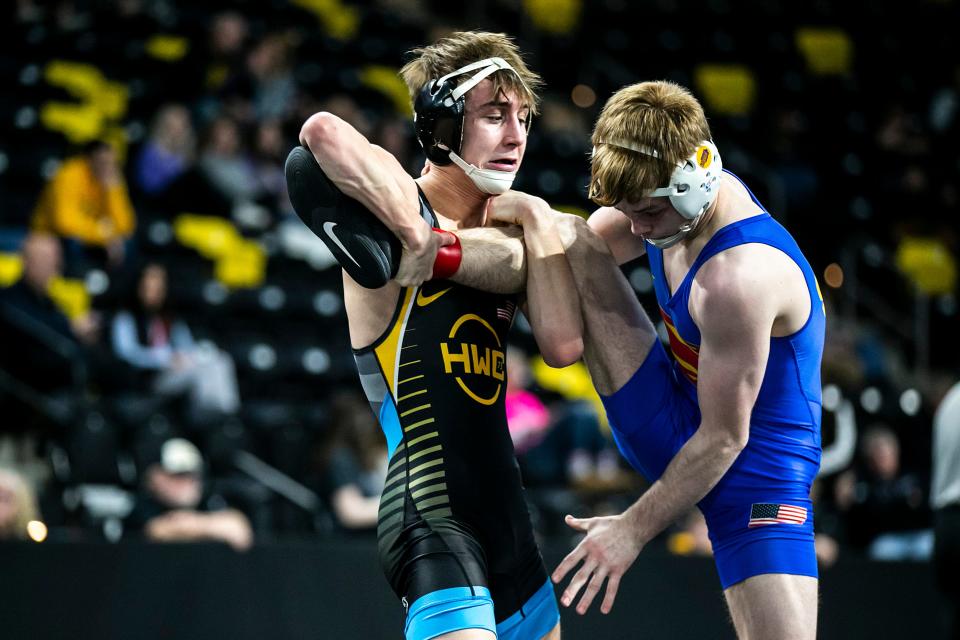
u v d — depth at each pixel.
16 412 16.16
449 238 7.70
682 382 8.90
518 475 8.08
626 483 18.48
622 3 37.47
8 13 28.89
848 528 18.09
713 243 8.00
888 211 32.31
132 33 29.80
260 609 12.91
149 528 14.24
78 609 12.35
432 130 7.86
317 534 16.20
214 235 23.95
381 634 13.19
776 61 36.81
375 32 33.62
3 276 21.64
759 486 8.34
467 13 35.28
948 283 31.16
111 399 17.80
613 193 7.71
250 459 17.91
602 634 13.78
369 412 17.16
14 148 25.42
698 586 14.20
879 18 39.19
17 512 13.17
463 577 7.33
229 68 27.14
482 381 7.86
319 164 7.33
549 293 8.09
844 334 25.59
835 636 14.68
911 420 21.98
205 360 19.56
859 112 36.00
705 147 7.71
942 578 13.02
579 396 24.28
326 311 23.88
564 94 33.91
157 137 24.48
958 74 38.00
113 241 22.06
